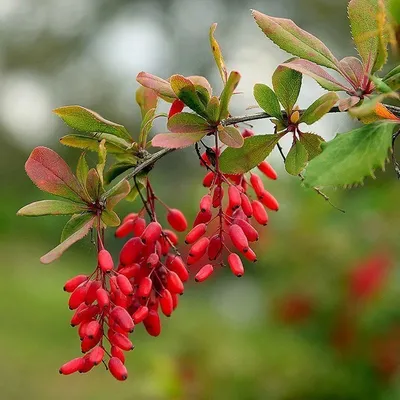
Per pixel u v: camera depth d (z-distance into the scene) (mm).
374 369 4117
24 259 16062
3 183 23109
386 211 4539
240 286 7598
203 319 5234
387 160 1742
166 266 2027
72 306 1859
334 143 1686
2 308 11984
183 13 24781
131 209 8977
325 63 1867
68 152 17875
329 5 16375
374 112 1795
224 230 1945
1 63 26094
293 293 4492
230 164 1878
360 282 4227
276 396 4090
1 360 9477
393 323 4125
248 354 4262
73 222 1853
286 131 1878
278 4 21156
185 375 4367
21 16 26156
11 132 24141
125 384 7957
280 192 4863
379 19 1700
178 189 9336
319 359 4234
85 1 26109
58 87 25750
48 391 8469
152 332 1970
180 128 1824
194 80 1889
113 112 24094
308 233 4590
